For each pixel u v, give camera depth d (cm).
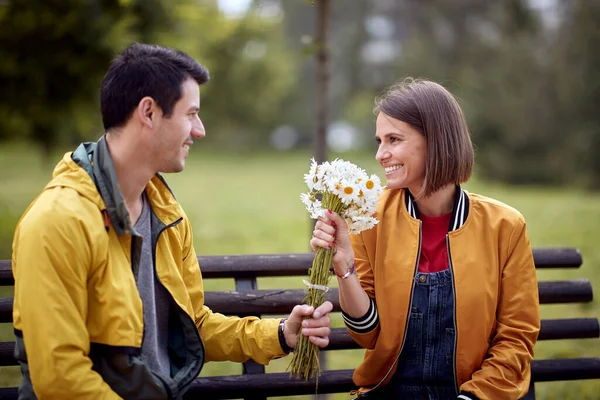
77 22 723
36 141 961
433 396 230
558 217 1182
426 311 229
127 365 191
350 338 267
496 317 233
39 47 750
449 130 227
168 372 213
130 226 194
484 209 232
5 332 488
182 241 225
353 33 3550
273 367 450
